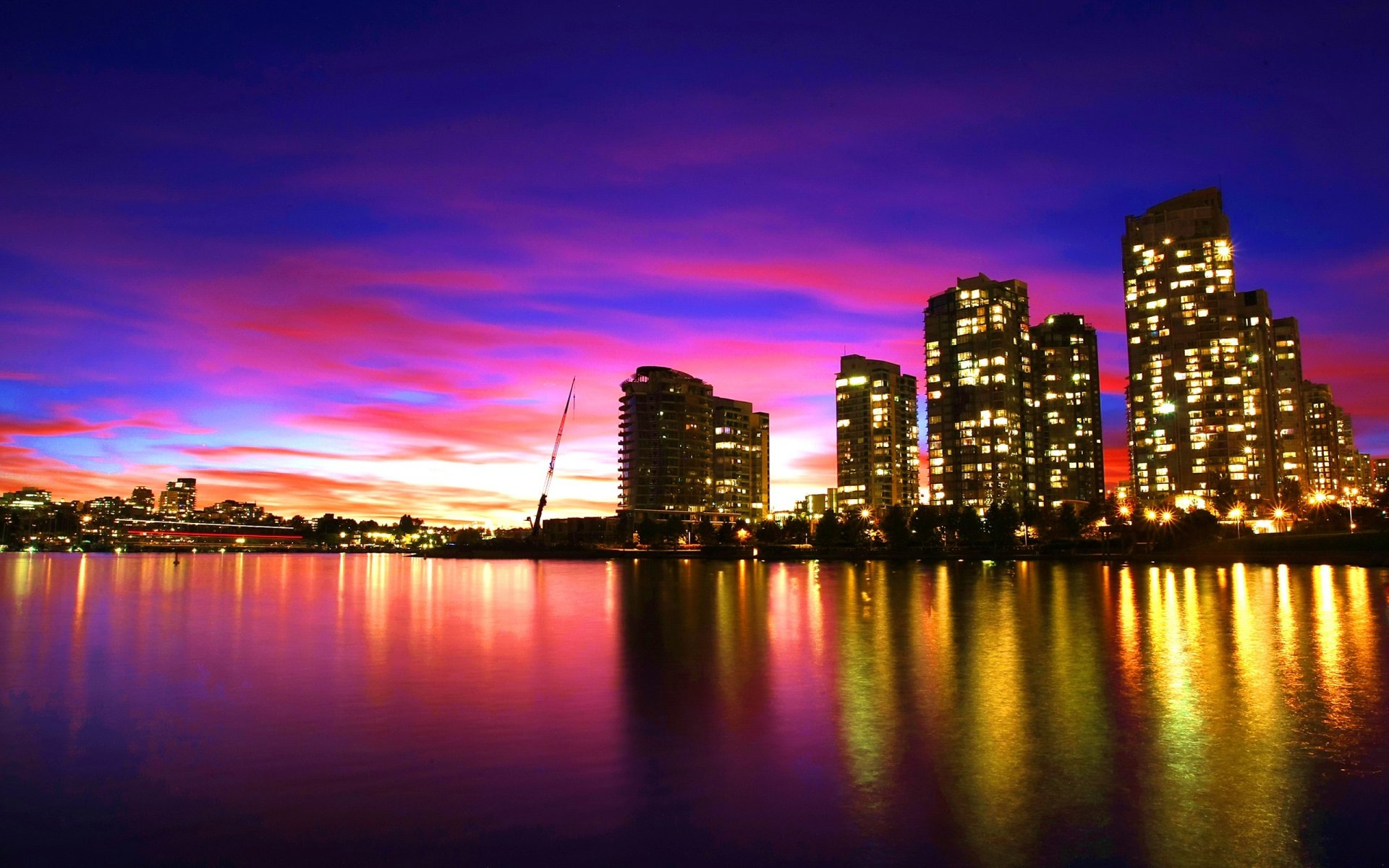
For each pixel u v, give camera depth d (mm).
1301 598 73750
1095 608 65562
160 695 32250
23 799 19875
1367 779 20250
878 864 15727
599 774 21266
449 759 22766
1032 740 23969
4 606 78250
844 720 26547
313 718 27891
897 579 120500
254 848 16844
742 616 62375
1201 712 27312
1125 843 16594
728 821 17969
